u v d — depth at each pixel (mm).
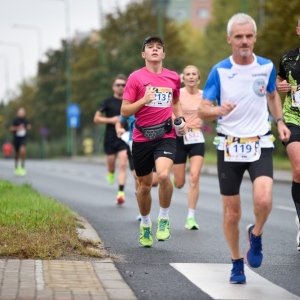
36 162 101625
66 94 147500
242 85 14898
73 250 18219
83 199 36250
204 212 30125
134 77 19547
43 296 13320
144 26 128625
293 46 62625
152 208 31250
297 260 18469
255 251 15055
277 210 30797
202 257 18734
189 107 24906
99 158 108188
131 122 26547
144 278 15875
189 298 13992
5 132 176125
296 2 62406
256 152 14906
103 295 13609
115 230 24109
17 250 17250
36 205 24906
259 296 14242
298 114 19203
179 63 123125
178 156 24984
